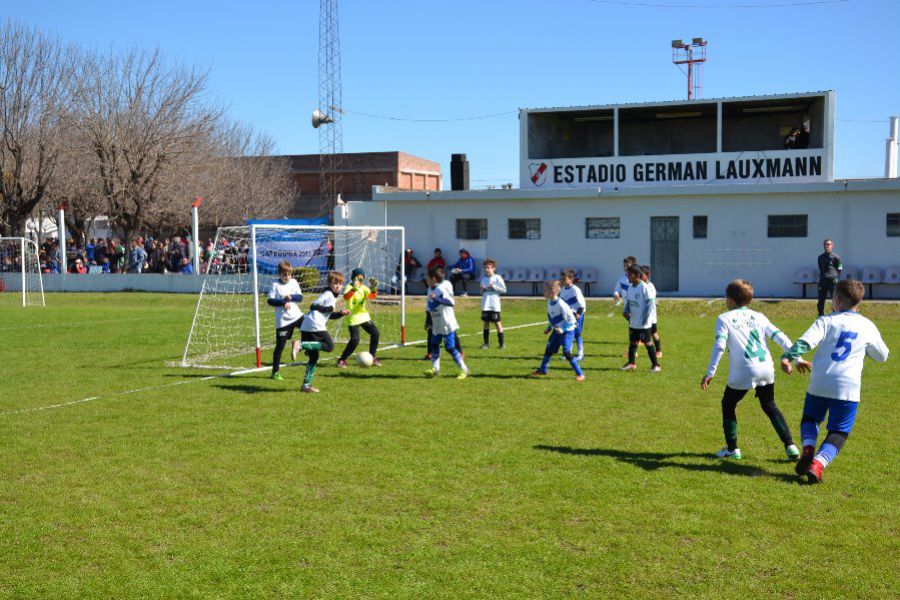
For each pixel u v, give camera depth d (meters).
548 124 31.33
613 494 6.52
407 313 23.66
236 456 7.75
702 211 26.84
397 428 8.85
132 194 38.75
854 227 25.39
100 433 8.74
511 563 5.21
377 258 30.30
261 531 5.79
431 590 4.84
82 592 4.86
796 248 25.98
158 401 10.53
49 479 7.07
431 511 6.17
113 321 22.25
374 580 4.98
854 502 6.30
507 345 16.22
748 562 5.21
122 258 37.94
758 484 6.77
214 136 52.06
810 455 6.64
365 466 7.36
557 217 28.47
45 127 38.41
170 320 22.55
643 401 10.31
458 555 5.34
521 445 8.06
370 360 12.93
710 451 7.82
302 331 11.01
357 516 6.07
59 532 5.80
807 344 6.66
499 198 28.84
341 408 9.97
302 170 60.97
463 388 11.31
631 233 27.70
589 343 16.50
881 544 5.49
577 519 5.97
